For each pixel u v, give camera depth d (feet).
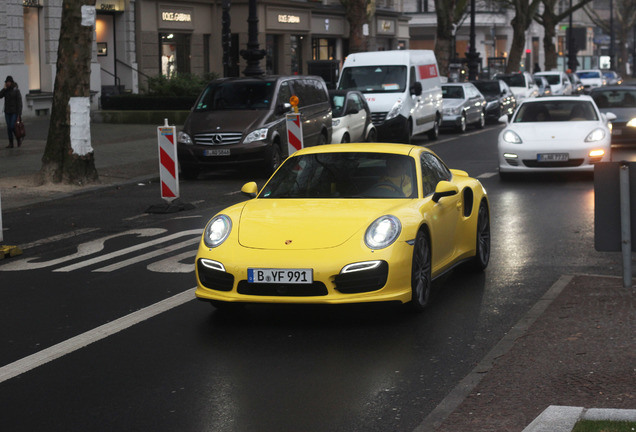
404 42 229.25
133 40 139.13
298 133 62.69
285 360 23.09
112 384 21.45
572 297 27.84
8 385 21.56
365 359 23.06
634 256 35.68
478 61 179.63
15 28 114.42
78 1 61.36
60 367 22.91
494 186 59.26
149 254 38.40
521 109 65.67
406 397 20.16
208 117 68.33
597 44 462.60
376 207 27.45
